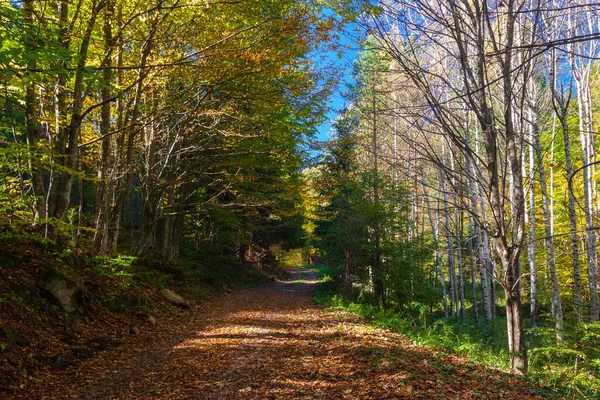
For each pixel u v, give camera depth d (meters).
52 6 8.63
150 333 9.44
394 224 17.28
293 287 25.45
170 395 5.43
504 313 21.08
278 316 12.55
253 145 15.78
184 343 8.63
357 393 5.12
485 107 5.86
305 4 9.86
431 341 8.52
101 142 12.66
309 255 56.06
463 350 8.12
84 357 6.90
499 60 5.60
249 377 6.07
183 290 15.56
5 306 6.71
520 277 6.21
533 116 11.31
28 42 5.27
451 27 5.44
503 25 6.19
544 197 13.23
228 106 12.80
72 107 9.93
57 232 9.81
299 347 8.02
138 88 11.45
